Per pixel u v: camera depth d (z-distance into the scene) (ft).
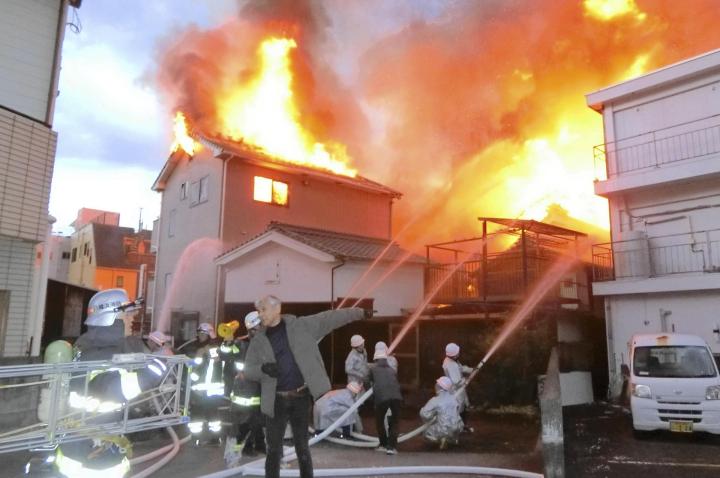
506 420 34.76
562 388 42.16
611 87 51.57
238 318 54.39
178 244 70.69
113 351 13.50
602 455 25.77
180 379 14.52
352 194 74.90
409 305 53.16
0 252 29.01
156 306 73.67
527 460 23.21
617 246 49.65
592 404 43.86
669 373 30.66
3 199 27.89
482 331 39.52
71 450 11.92
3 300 29.07
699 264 45.73
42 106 31.22
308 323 14.83
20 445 11.19
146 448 24.91
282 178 67.67
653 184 47.14
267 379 14.52
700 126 46.32
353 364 29.84
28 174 29.25
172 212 73.56
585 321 49.90
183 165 72.69
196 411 25.72
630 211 50.67
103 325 13.60
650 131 49.03
